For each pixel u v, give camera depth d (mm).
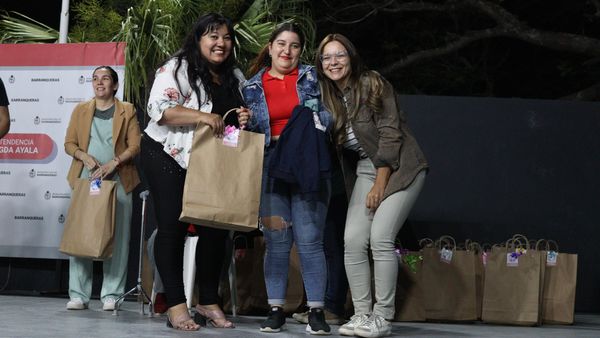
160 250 5266
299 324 5973
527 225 8398
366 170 5355
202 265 5523
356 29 14695
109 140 6855
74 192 6578
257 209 5102
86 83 7723
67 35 8336
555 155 8445
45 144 7754
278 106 5289
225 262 6570
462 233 8359
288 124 5160
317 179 5066
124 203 6797
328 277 6141
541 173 8430
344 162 5457
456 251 6789
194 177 5020
